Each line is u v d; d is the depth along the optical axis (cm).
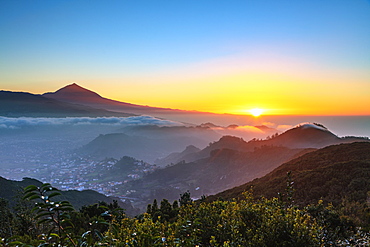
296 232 584
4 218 2203
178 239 468
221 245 611
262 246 570
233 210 724
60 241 308
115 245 414
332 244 741
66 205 303
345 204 2145
